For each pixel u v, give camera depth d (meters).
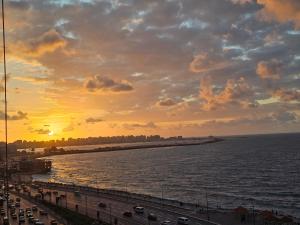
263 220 110.12
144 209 133.25
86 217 118.62
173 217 117.38
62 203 155.75
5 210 136.12
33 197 174.62
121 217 119.94
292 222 109.06
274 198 183.75
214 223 106.50
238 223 107.69
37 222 110.25
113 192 191.25
